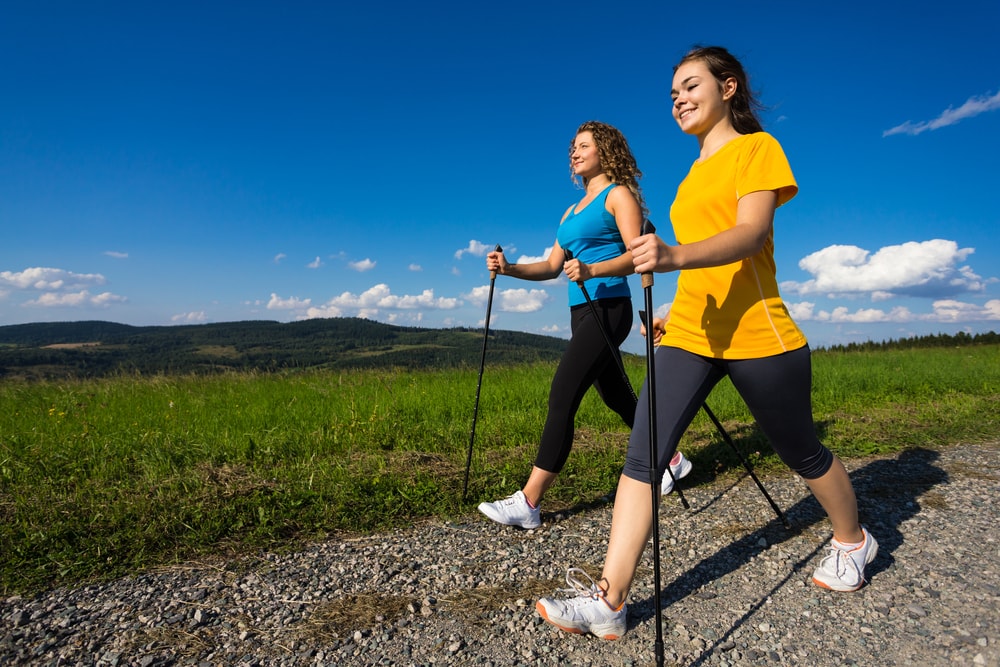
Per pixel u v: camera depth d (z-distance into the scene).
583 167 3.36
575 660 2.12
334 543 3.17
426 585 2.69
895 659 2.13
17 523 3.14
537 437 5.38
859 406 7.46
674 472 4.20
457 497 3.79
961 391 8.94
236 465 4.40
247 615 2.41
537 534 3.33
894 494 3.97
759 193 2.15
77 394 7.34
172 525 3.18
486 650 2.17
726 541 3.20
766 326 2.32
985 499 3.85
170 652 2.14
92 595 2.57
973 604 2.50
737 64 2.47
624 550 2.26
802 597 2.59
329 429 5.44
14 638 2.22
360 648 2.18
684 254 1.98
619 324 3.28
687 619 2.41
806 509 3.68
